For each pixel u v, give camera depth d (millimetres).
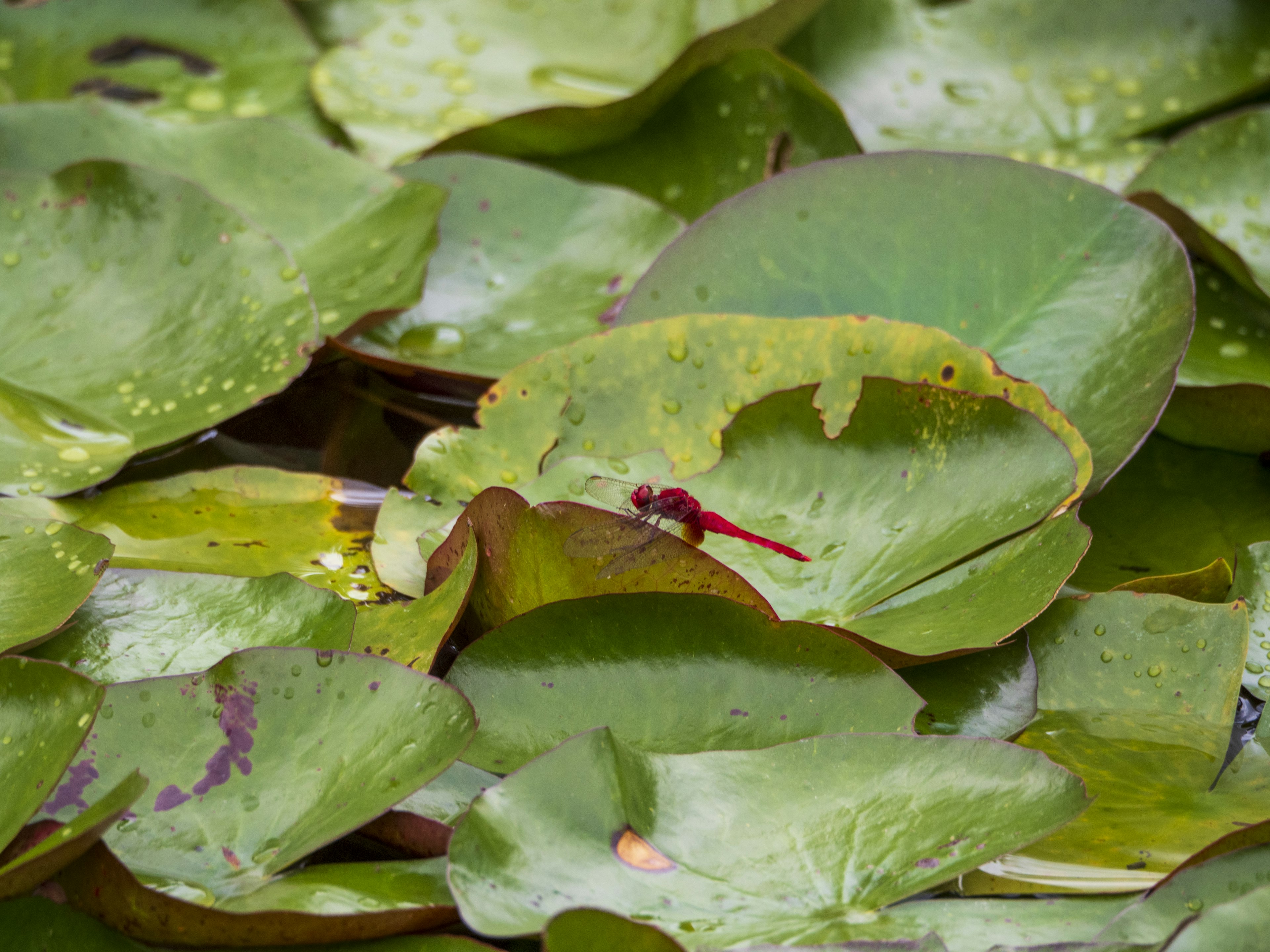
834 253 1734
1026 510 1671
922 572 1670
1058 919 1609
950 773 1625
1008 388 1689
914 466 1687
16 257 1734
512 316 1764
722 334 1710
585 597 1656
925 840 1615
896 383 1688
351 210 1778
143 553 1679
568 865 1608
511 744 1642
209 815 1618
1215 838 1629
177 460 1718
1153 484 1726
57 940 1603
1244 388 1714
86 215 1738
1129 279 1717
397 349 1745
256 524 1694
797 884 1610
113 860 1595
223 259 1734
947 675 1664
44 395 1709
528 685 1648
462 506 1696
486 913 1599
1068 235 1726
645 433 1707
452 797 1631
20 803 1612
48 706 1624
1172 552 1701
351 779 1621
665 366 1711
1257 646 1672
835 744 1629
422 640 1649
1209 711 1656
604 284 1775
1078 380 1708
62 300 1729
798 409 1696
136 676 1646
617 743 1627
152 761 1625
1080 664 1667
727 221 1736
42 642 1649
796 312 1731
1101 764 1646
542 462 1705
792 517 1688
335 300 1746
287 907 1603
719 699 1646
